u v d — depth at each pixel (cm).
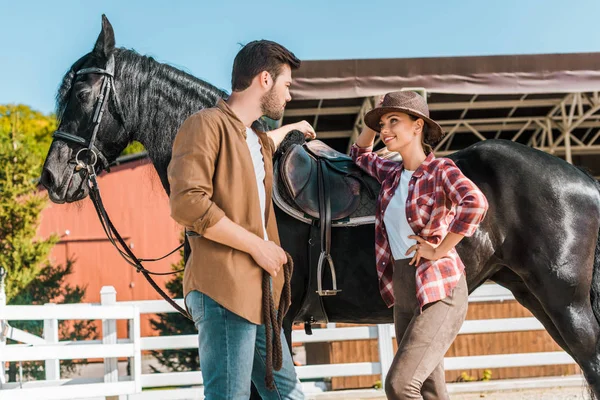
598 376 285
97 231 1465
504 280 320
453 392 602
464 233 228
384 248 267
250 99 204
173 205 188
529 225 293
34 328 1010
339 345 662
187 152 191
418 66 830
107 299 557
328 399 587
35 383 543
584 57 852
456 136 1339
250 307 192
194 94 319
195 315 197
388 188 262
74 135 311
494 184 298
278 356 198
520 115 1218
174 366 895
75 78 317
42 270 1212
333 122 1164
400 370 231
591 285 297
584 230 294
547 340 681
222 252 193
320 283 296
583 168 321
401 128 252
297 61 210
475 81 840
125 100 315
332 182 306
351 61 822
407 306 248
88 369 1156
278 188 302
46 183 310
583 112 1213
